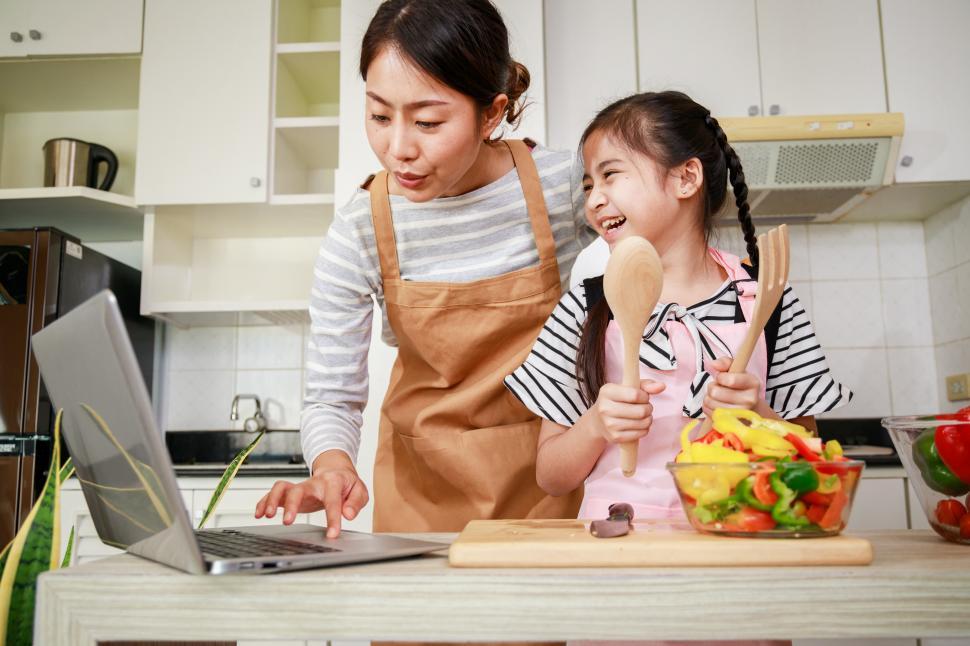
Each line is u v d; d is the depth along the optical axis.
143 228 2.54
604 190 0.93
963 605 0.47
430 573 0.49
